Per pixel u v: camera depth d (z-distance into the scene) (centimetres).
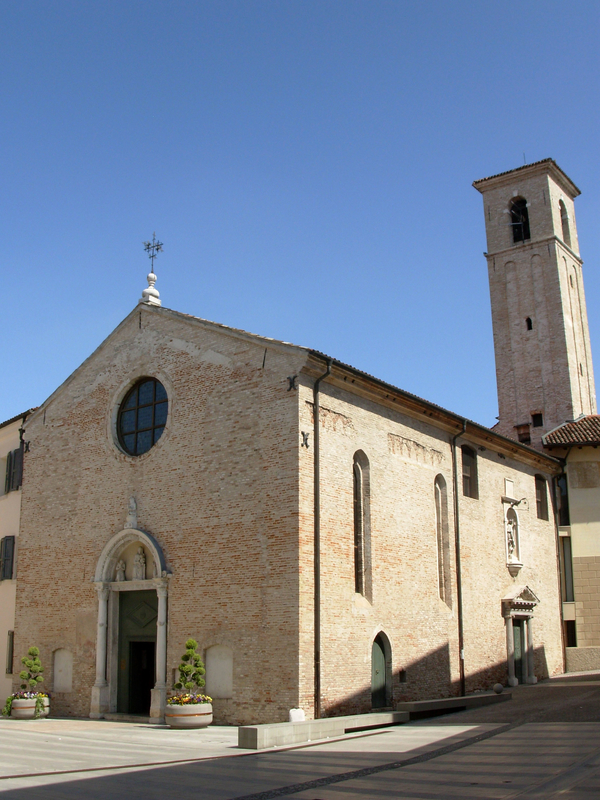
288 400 2606
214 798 1352
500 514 3834
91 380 3288
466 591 3406
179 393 2939
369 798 1334
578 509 4469
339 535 2662
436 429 3381
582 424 4812
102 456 3141
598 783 1371
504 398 5294
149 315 3139
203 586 2680
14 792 1395
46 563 3219
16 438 3747
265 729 2006
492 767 1603
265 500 2584
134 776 1580
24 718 2902
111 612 2977
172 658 2703
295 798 1349
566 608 4369
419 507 3164
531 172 5462
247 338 2762
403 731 2300
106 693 2903
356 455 2891
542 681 3881
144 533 2866
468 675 3294
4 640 3469
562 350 5144
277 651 2444
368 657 2702
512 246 5478
